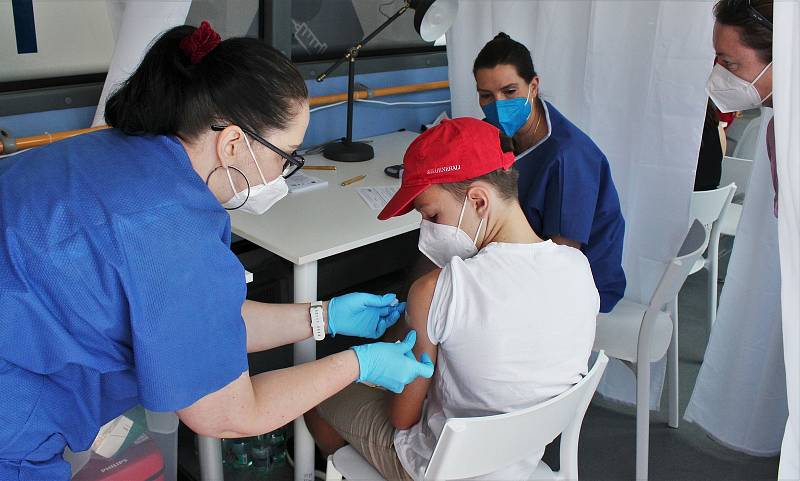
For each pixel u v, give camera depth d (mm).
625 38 2037
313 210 2010
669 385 2283
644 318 1848
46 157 1019
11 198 961
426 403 1391
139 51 1906
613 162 2174
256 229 1850
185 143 1018
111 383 1056
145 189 951
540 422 1172
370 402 1482
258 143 1015
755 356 2066
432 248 1330
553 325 1172
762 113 1909
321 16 2654
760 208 1955
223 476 1889
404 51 3055
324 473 1831
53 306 934
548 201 1812
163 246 934
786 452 1217
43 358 964
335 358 1173
